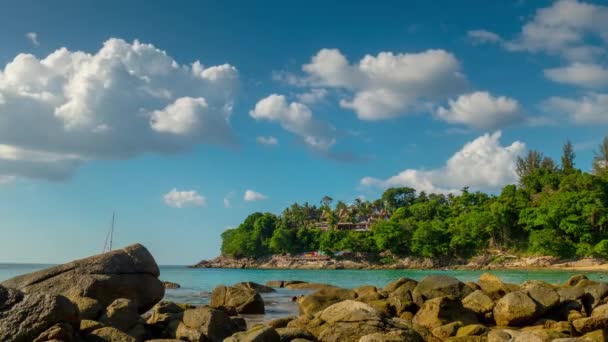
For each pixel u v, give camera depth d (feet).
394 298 69.62
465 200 540.93
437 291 69.21
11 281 59.06
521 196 465.06
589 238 383.86
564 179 451.53
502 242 450.30
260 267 583.17
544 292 64.08
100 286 58.75
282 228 588.91
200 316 49.83
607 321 51.67
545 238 389.19
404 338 44.52
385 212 620.49
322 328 51.49
